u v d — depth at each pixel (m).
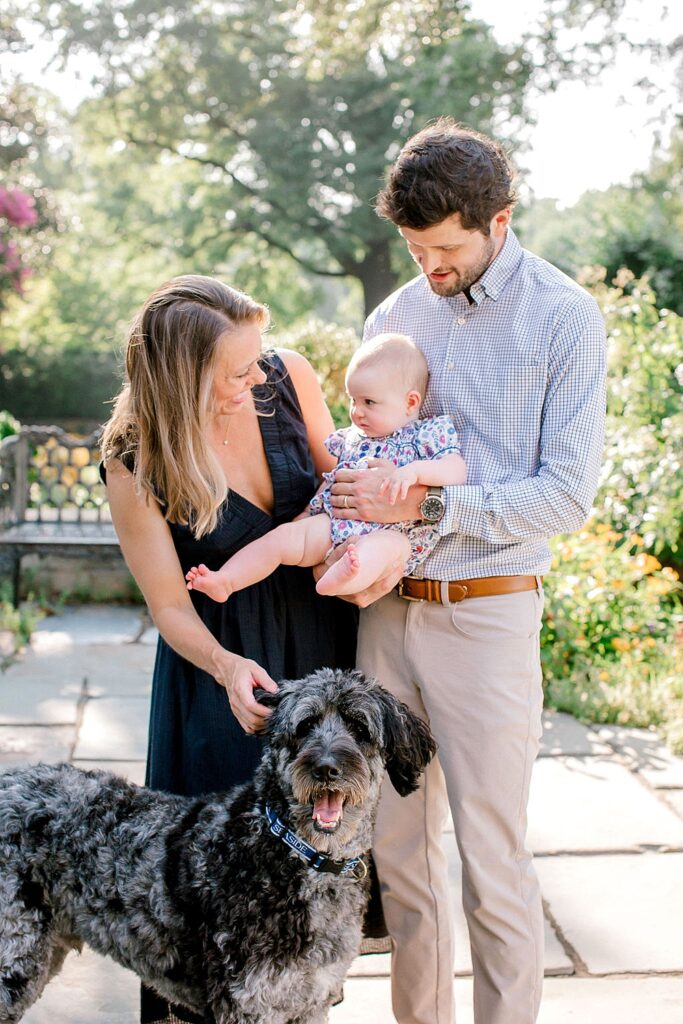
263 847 2.37
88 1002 3.24
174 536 2.70
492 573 2.63
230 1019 2.33
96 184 28.31
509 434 2.62
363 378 2.80
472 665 2.63
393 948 2.91
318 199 24.03
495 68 19.33
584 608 6.57
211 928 2.36
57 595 8.77
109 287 29.62
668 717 5.63
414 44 20.59
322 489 2.83
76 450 9.57
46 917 2.60
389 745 2.49
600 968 3.41
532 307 2.58
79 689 6.27
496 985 2.62
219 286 2.56
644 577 7.26
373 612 2.82
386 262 25.20
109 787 2.67
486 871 2.63
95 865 2.54
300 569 2.84
